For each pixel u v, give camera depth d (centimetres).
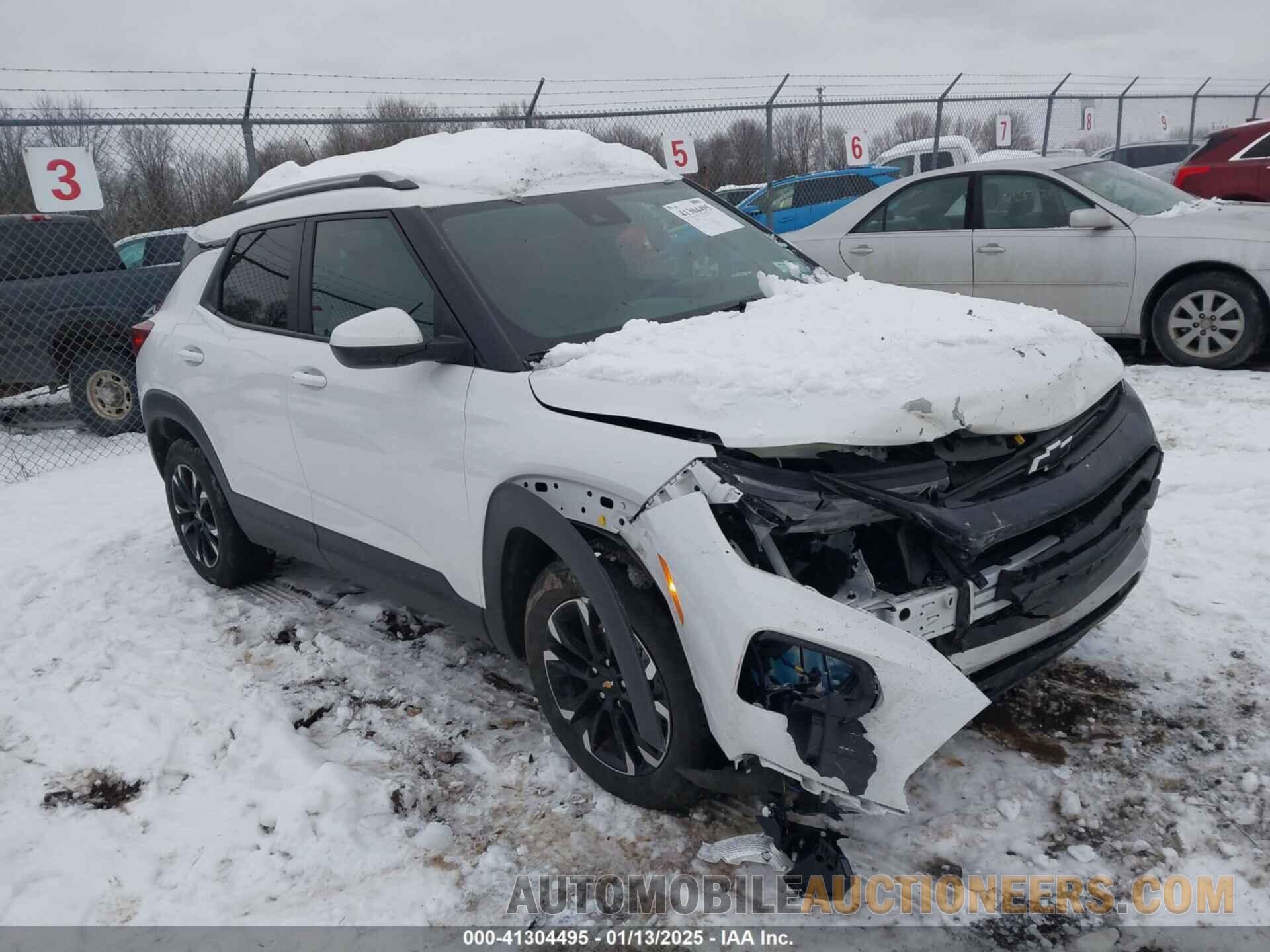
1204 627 344
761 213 1251
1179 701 304
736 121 1132
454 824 278
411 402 309
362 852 268
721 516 230
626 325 297
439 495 305
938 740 211
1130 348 784
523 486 274
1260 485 458
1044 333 281
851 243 808
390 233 329
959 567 231
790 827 241
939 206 775
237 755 318
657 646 243
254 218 407
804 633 214
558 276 318
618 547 257
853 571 231
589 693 275
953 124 1370
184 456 448
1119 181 744
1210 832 249
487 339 293
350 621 417
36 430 892
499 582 292
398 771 306
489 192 340
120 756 321
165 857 273
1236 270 659
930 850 250
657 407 248
